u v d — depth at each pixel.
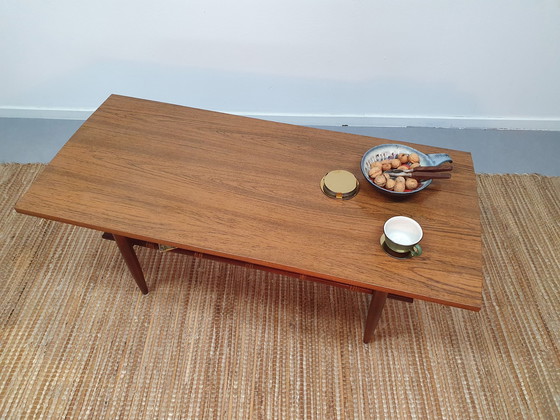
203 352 1.45
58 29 1.88
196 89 2.13
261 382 1.40
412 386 1.40
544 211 1.88
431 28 1.82
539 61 1.95
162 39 1.90
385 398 1.38
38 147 2.09
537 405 1.36
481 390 1.39
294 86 2.09
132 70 2.04
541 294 1.61
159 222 1.17
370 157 1.33
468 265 1.11
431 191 1.29
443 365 1.45
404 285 1.06
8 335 1.46
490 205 1.91
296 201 1.25
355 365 1.44
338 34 1.85
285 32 1.85
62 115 2.25
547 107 2.17
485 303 1.59
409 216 1.22
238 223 1.18
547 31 1.82
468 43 1.88
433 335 1.51
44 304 1.54
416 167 1.25
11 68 2.04
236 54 1.95
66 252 1.68
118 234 1.17
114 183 1.27
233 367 1.42
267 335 1.50
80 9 1.80
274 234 1.16
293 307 1.57
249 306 1.56
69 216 1.18
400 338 1.50
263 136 1.45
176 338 1.48
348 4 1.74
